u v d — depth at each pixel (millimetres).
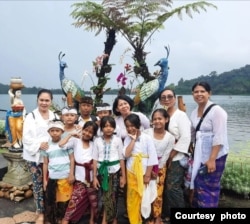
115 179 3580
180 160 3607
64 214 3721
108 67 5980
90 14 6418
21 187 4496
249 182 4582
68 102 5039
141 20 6602
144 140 3508
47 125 3809
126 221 3881
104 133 3586
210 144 3441
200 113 3596
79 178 3617
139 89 5465
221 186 4715
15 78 4781
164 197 3775
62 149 3643
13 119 4656
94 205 3617
